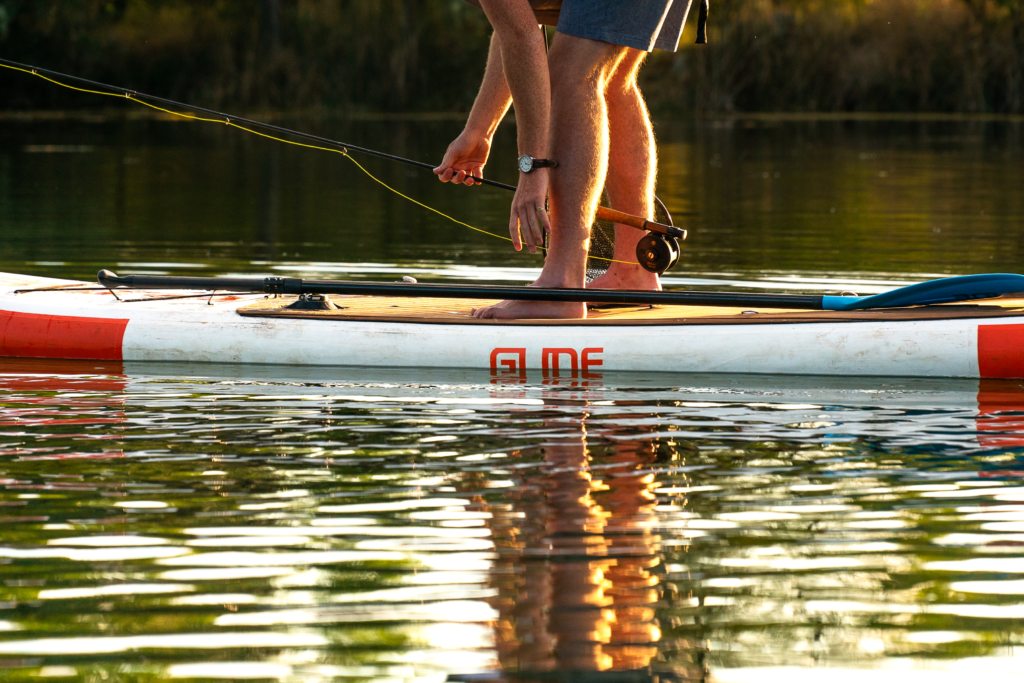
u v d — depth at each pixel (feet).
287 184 88.84
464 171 33.50
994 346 28.14
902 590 15.62
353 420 23.98
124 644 14.20
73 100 190.70
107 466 20.51
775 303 29.66
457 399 26.07
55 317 31.09
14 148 118.42
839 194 78.02
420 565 16.31
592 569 16.25
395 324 30.35
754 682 13.55
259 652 14.03
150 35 192.24
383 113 184.85
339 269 45.91
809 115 181.78
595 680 13.58
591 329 29.68
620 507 18.56
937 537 17.34
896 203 71.77
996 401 25.90
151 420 23.86
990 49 177.47
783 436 22.82
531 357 29.40
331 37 185.68
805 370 28.76
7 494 18.97
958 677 13.58
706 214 67.62
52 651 14.03
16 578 15.83
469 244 54.90
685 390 27.12
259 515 18.11
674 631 14.56
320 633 14.48
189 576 15.94
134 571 16.08
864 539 17.28
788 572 16.17
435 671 13.71
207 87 187.42
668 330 29.48
